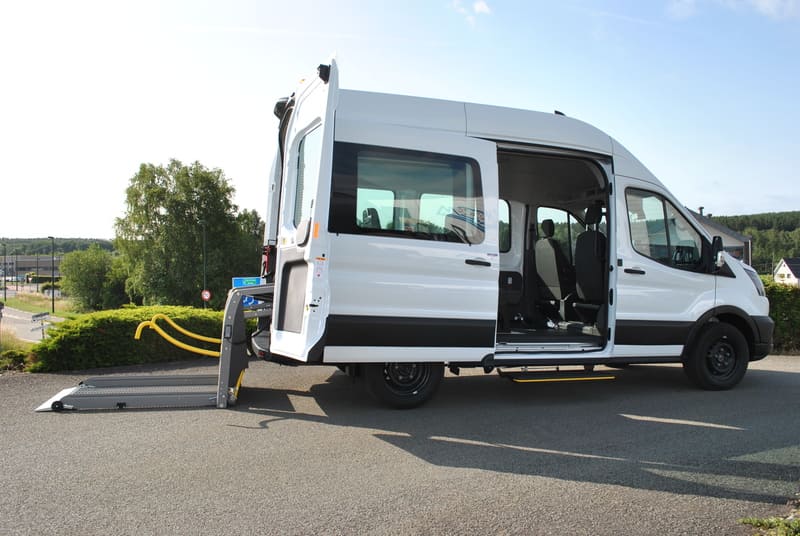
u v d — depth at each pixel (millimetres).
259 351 5934
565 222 8359
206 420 5410
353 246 5406
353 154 5488
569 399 6578
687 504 3732
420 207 5676
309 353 4988
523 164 7559
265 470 4191
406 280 5566
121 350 7961
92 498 3666
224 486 3887
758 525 3402
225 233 65312
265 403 6086
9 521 3342
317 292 4992
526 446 4871
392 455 4574
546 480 4109
